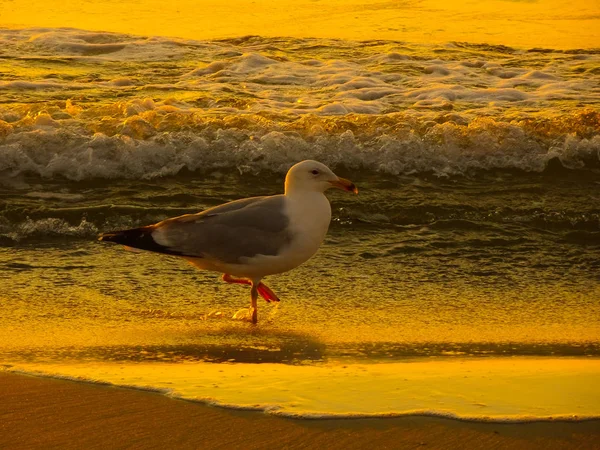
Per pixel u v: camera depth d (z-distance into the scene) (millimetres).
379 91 24719
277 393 8188
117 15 37281
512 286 12953
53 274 13039
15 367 8953
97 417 7680
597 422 7547
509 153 19484
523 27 37219
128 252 14070
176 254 11555
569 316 11625
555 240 15219
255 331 10945
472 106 23453
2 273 13000
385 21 37656
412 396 8117
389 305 11992
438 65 28078
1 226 15078
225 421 7574
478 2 42469
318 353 10078
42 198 16812
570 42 34062
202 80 25766
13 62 27406
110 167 18219
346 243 14703
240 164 18750
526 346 10336
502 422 7512
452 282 13062
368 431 7375
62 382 8516
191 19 37000
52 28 32031
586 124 20344
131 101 21953
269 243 11477
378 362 9703
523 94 24750
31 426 7512
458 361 9680
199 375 8836
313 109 22625
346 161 19094
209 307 11906
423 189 17938
